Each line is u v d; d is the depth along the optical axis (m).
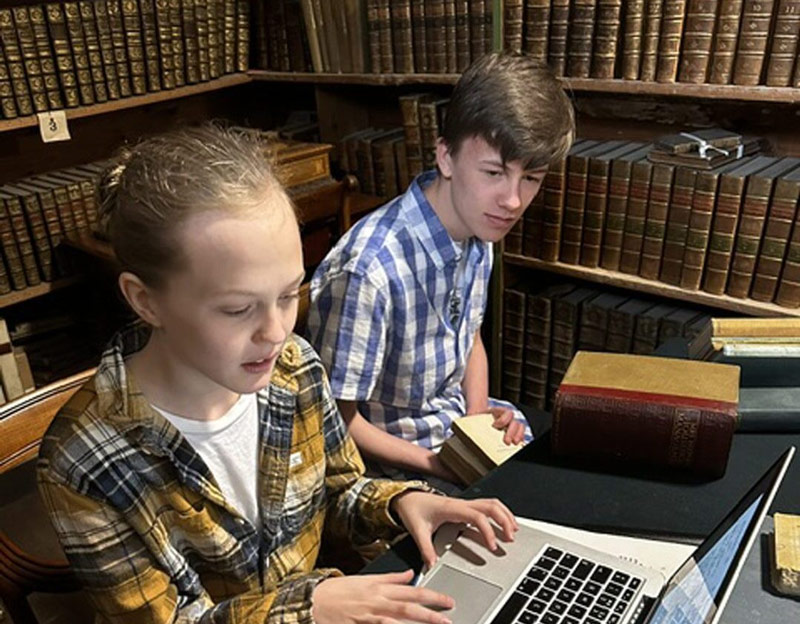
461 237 1.33
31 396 1.03
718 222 1.76
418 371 1.37
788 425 1.07
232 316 0.72
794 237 1.67
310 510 0.99
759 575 0.79
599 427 0.99
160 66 2.26
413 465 1.31
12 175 2.34
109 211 0.75
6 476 1.83
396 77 2.19
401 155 2.30
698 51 1.68
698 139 1.79
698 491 0.96
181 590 0.86
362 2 2.21
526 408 1.63
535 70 1.24
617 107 2.14
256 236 0.70
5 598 0.97
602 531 0.89
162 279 0.73
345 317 1.26
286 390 0.94
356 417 1.34
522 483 0.98
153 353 0.84
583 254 2.01
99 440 0.79
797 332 1.15
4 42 1.95
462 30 2.03
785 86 1.60
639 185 1.85
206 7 2.31
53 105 2.07
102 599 0.81
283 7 2.38
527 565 0.83
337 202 2.07
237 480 0.91
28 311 2.45
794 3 1.54
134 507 0.80
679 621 0.65
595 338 2.08
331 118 2.59
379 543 1.18
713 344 1.16
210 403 0.86
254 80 2.53
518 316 2.20
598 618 0.76
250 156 0.75
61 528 0.79
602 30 1.79
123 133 2.57
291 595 0.80
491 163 1.22
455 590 0.80
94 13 2.08
